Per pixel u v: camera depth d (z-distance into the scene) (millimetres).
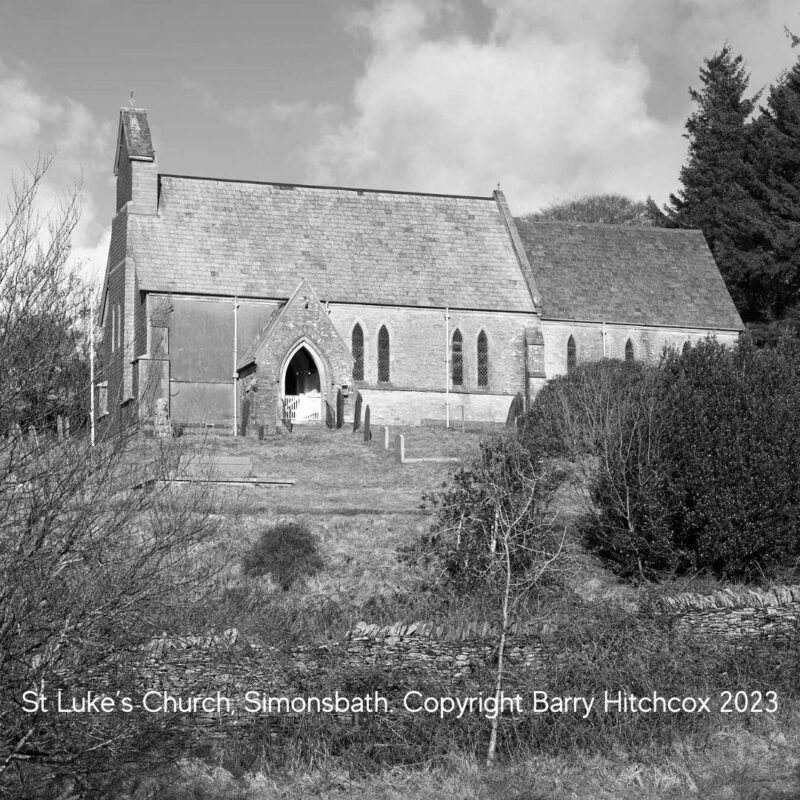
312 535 33312
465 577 27156
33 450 15438
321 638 21562
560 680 21906
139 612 16516
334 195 77938
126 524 16438
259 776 19250
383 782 19656
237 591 24781
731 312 81438
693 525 31938
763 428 32188
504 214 81062
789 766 20719
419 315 73750
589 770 20516
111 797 17828
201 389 68812
